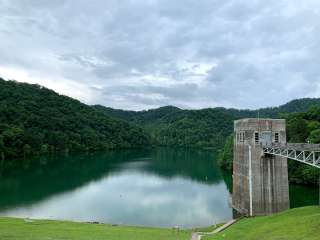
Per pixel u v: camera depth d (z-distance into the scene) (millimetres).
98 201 90750
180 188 109938
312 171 103062
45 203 87188
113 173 142125
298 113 143625
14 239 39344
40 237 41500
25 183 114188
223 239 45281
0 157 175750
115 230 52750
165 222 71125
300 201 85625
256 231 46281
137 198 94875
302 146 56531
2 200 88938
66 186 111250
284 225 45156
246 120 70812
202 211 80688
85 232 48781
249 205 69000
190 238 47875
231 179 128500
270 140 70312
